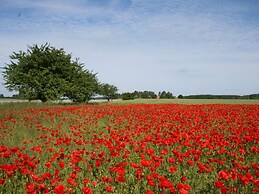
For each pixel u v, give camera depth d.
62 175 7.12
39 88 40.81
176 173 7.00
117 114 19.05
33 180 6.18
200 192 6.14
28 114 19.98
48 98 41.12
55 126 15.37
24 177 6.44
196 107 25.09
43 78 41.41
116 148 8.12
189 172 7.14
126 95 81.50
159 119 15.39
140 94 103.94
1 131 13.48
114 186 6.07
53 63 43.44
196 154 7.54
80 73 47.44
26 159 6.62
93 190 6.05
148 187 6.02
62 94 41.78
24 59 41.78
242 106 26.22
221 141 9.16
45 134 13.16
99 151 9.34
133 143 9.27
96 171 7.28
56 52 43.78
